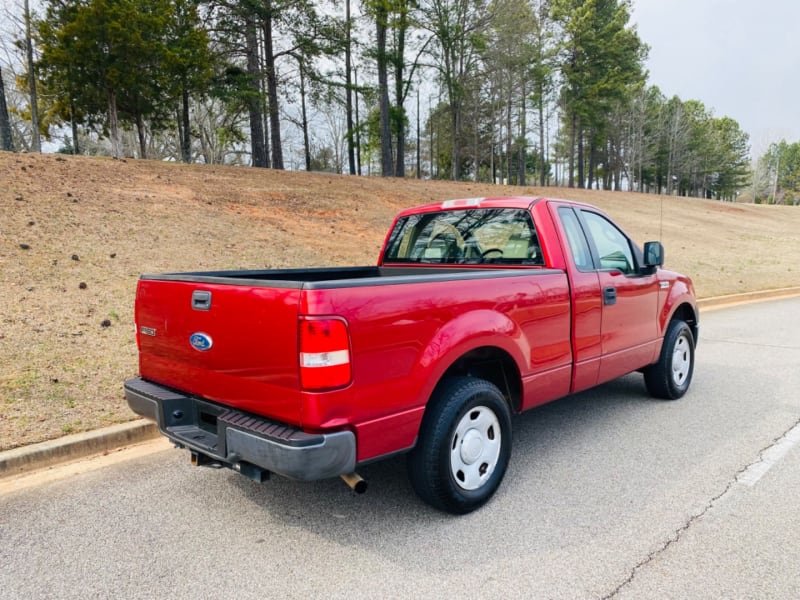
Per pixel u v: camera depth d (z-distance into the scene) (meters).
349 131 31.55
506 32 32.22
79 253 8.48
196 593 2.60
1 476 3.86
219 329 3.01
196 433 3.22
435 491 3.15
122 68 20.89
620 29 41.56
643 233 23.19
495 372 3.82
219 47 23.78
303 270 4.70
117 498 3.58
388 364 2.82
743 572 2.71
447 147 53.59
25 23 21.83
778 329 9.68
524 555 2.89
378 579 2.69
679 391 5.67
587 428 4.84
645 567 2.77
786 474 3.86
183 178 14.81
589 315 4.21
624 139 62.88
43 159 13.23
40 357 5.59
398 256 5.12
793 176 109.88
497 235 4.34
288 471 2.59
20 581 2.71
